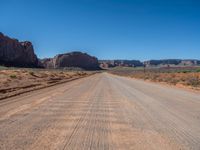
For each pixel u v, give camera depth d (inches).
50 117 368.8
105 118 369.1
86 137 264.7
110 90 873.5
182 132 290.7
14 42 7003.0
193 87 1039.0
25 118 358.6
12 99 580.4
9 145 233.1
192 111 434.6
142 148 229.3
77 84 1234.0
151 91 838.5
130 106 490.0
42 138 258.1
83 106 482.0
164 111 434.0
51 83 1262.3
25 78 1472.7
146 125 325.1
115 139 258.5
